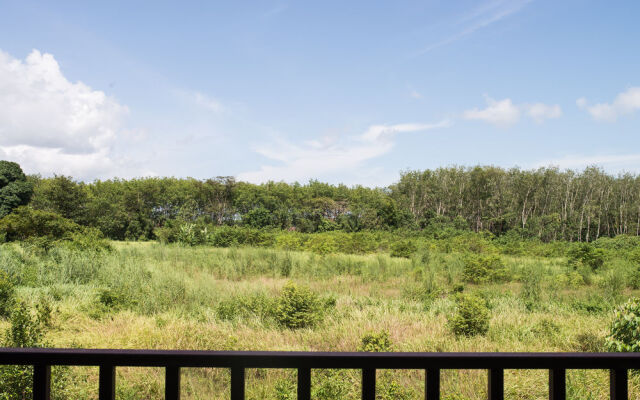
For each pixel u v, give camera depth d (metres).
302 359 0.98
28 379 3.51
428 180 54.28
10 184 33.53
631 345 5.00
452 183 53.81
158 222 44.56
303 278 13.09
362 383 0.99
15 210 17.47
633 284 12.02
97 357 0.98
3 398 3.39
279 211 46.28
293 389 3.99
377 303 8.97
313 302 7.41
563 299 9.82
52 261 12.39
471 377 4.34
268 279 13.33
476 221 52.72
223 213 49.34
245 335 6.35
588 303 8.95
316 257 16.89
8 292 7.27
